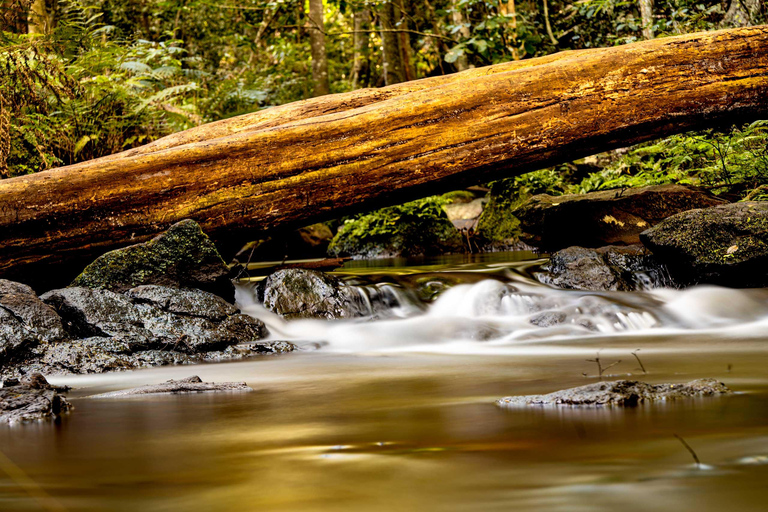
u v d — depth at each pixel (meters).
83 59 10.59
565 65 7.42
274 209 6.94
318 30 16.23
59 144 10.04
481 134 7.17
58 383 4.53
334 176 6.98
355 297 7.10
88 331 5.57
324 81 16.34
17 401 3.27
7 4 11.74
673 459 2.03
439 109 7.15
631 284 7.83
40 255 6.60
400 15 18.06
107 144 10.89
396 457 2.19
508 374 4.25
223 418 3.04
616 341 5.88
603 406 2.87
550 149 7.34
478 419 2.74
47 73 9.62
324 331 6.63
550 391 3.47
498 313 7.09
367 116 7.07
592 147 7.52
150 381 4.52
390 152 7.05
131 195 6.64
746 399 2.93
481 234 13.69
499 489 1.81
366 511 1.69
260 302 7.07
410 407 3.15
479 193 16.81
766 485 1.78
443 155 7.12
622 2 14.32
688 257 7.46
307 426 2.78
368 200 7.13
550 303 7.05
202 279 6.54
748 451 2.09
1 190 6.42
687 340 5.79
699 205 9.32
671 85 7.43
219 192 6.82
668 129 7.58
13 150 9.23
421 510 1.68
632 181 11.56
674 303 7.08
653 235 7.78
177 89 11.51
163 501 1.83
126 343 5.42
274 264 11.57
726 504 1.64
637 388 3.07
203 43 18.48
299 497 1.82
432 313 7.23
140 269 6.37
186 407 3.38
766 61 7.55
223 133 7.64
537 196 10.55
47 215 6.49
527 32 13.61
